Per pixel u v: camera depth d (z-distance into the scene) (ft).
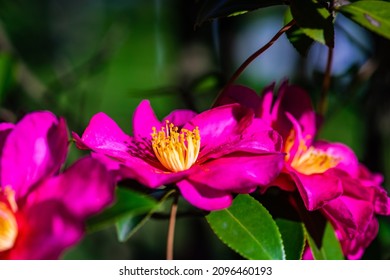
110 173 1.10
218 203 1.18
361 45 1.87
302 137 1.38
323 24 1.22
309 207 1.23
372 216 1.30
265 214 1.23
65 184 1.11
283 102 1.40
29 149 1.17
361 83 1.80
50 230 1.09
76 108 2.49
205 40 1.97
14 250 1.11
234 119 1.29
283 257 1.22
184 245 2.11
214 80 1.77
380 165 1.87
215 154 1.23
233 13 1.30
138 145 1.28
